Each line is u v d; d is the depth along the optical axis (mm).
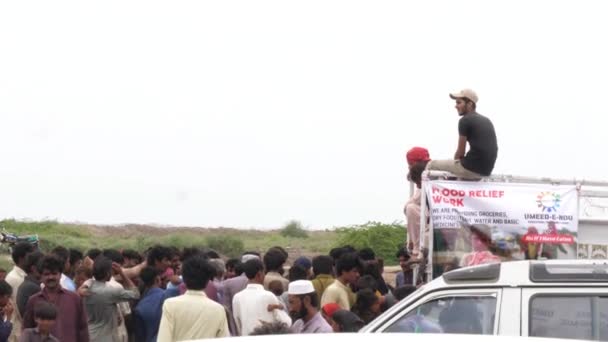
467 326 7551
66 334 11055
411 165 12266
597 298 7270
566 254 11297
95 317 12094
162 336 9992
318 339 4664
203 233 75500
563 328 7273
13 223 67000
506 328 7348
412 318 7777
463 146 11570
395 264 33938
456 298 7652
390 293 12250
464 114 11766
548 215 11297
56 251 13391
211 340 4879
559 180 11453
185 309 9992
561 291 7328
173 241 56312
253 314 11086
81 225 73438
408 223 12258
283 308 11219
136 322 12273
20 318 12039
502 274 7527
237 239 57562
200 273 10117
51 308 10469
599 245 11414
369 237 34969
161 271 12805
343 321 9828
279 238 69250
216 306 10125
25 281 12141
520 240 11258
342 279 11539
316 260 12375
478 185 11352
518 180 11547
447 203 11289
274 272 12664
